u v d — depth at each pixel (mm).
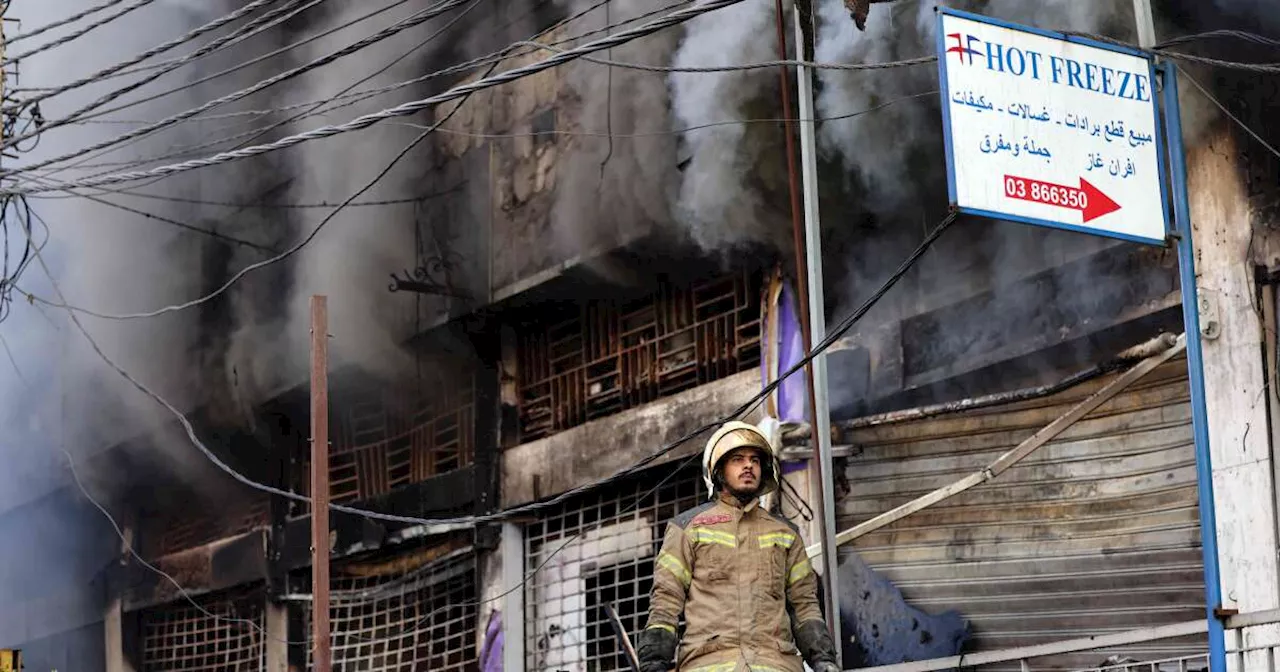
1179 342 9656
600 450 13820
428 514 15570
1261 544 9086
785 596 6160
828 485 8883
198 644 19000
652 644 5887
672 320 13656
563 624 14000
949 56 6949
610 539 13703
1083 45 7223
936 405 11117
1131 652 9789
